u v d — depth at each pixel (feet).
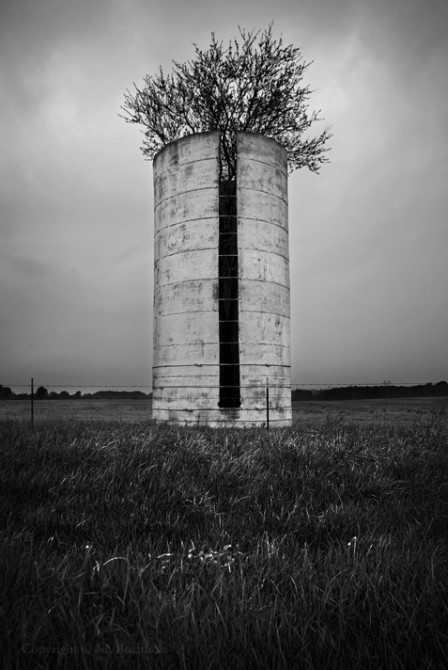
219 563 10.44
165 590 9.37
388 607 8.54
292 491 18.31
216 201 51.08
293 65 66.28
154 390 54.24
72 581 9.52
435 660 7.54
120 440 24.84
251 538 13.50
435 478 20.49
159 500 16.42
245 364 49.44
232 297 56.54
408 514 16.29
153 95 67.82
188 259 51.24
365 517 15.25
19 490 16.69
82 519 14.51
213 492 18.25
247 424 48.52
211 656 7.11
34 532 13.41
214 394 48.96
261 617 8.14
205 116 67.62
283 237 54.70
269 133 69.62
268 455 22.59
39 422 35.37
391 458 22.68
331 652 7.36
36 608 8.41
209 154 51.62
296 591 9.16
